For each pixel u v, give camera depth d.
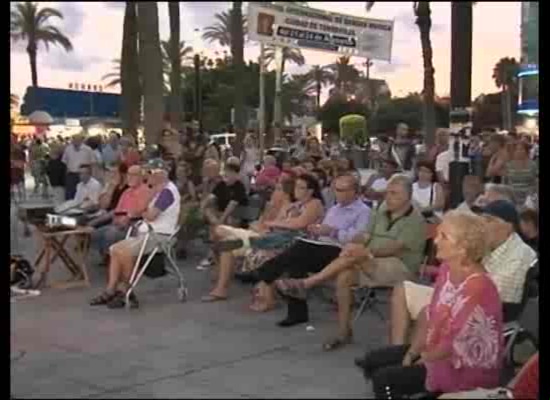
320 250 5.94
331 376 4.67
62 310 6.43
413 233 5.50
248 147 10.17
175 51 18.58
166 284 7.51
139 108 14.60
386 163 8.35
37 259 7.65
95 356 5.11
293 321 5.92
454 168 7.54
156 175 7.23
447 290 3.61
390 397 3.58
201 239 9.22
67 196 10.33
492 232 4.26
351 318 5.41
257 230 7.20
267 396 4.27
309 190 6.66
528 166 6.90
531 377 3.34
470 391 3.28
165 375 4.71
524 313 4.14
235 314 6.30
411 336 4.48
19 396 4.30
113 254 6.62
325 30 12.06
